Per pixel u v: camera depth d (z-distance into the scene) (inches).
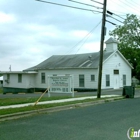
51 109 549.6
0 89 2257.6
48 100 701.9
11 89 1656.0
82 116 456.8
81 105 634.8
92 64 1333.7
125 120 405.4
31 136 307.6
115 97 813.2
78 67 1365.7
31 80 1600.6
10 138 299.0
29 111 497.0
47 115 481.4
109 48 1425.9
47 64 1608.0
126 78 1493.6
